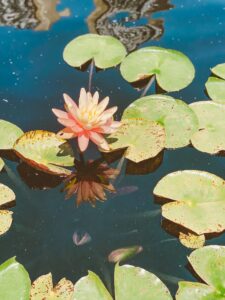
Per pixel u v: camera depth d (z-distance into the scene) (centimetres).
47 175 156
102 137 153
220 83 171
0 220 147
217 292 139
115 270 140
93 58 177
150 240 147
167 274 142
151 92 170
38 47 180
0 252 145
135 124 161
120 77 173
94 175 155
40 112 164
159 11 195
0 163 154
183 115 163
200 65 177
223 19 191
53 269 143
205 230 146
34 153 154
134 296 137
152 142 158
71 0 199
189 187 151
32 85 170
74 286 138
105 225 149
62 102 166
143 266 143
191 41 184
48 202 152
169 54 176
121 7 197
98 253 145
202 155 159
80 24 188
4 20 190
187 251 145
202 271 141
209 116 164
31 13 193
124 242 146
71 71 174
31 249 145
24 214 150
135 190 154
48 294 138
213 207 149
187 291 138
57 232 147
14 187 153
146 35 186
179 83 171
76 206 151
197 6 197
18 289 138
